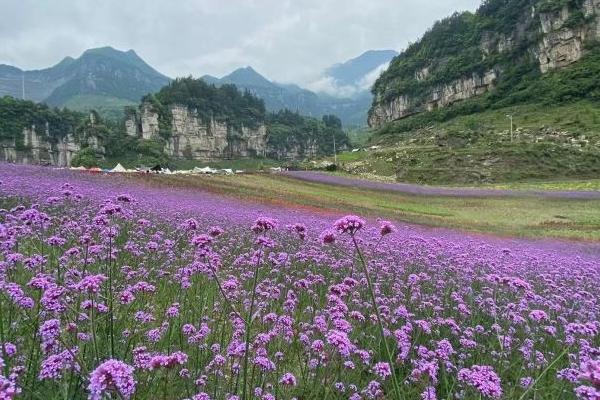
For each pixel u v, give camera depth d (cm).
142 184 3991
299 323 792
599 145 12594
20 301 531
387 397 569
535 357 752
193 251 1250
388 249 1647
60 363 434
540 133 15188
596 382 372
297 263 1320
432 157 11688
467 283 1283
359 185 6650
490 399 534
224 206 3116
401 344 648
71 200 1800
